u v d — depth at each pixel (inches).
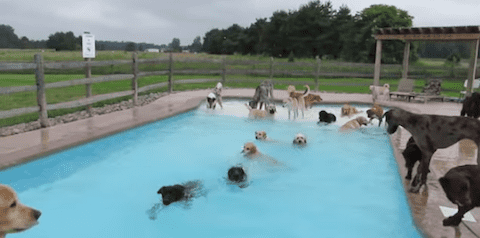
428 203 161.8
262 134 301.7
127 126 307.3
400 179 201.0
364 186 210.2
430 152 163.9
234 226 160.9
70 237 149.4
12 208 104.7
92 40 362.9
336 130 348.2
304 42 2242.9
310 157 262.8
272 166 239.1
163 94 563.5
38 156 219.9
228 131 342.3
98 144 272.1
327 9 2311.8
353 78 1140.5
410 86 587.5
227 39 2822.3
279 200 189.0
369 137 322.3
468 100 332.5
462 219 145.5
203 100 500.4
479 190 126.1
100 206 179.8
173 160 254.8
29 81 713.0
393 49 1911.9
